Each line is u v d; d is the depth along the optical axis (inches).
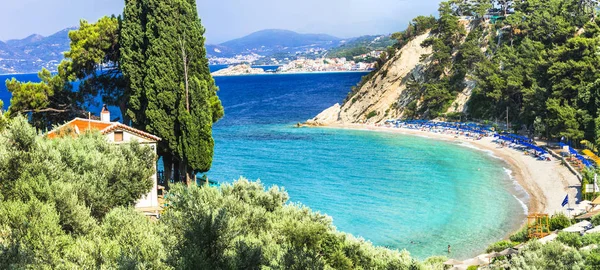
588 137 3535.9
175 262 742.5
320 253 1256.8
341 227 2299.5
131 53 2325.3
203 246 756.0
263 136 5310.0
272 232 1257.4
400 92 6254.9
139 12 2343.8
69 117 2637.8
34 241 871.1
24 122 1218.6
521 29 5615.2
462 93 5669.3
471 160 3740.2
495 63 5462.6
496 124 4867.1
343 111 6594.5
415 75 6289.4
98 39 2524.6
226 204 1299.2
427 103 5816.9
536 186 2881.4
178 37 2240.4
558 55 4057.6
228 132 5684.1
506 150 4001.0
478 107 5324.8
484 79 5246.1
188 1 2397.9
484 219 2364.7
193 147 2140.7
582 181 2687.0
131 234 948.0
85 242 880.3
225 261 754.2
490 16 6663.4
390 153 4143.7
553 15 5492.1
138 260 794.8
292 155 4136.3
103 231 1016.9
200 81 2207.2
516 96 4894.2
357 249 1343.5
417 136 4990.2
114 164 1333.7
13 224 923.4
